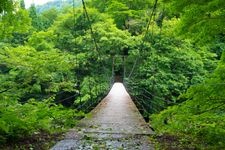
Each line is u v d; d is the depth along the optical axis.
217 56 26.06
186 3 5.89
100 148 6.48
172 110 6.31
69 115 8.29
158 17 31.45
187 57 25.89
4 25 7.02
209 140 6.12
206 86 6.05
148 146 6.81
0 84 7.80
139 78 27.94
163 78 25.78
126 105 16.72
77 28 33.75
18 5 6.81
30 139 6.97
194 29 5.93
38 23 36.19
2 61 8.45
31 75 8.66
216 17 5.76
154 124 6.89
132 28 39.66
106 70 36.38
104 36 33.16
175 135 7.89
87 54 30.73
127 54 36.00
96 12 36.00
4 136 6.45
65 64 9.95
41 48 20.94
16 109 6.74
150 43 28.80
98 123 10.09
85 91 24.91
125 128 9.17
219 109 6.14
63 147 6.47
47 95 15.98
